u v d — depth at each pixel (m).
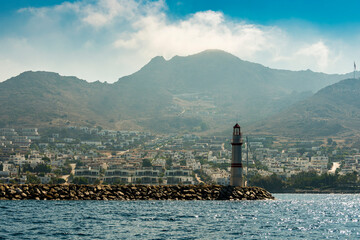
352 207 163.62
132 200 142.62
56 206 115.19
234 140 153.88
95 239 69.19
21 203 119.38
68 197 136.62
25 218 89.94
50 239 68.00
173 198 147.75
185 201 143.12
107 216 97.88
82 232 75.19
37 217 92.06
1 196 128.88
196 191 152.12
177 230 80.44
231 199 150.75
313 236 78.12
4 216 91.50
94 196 140.25
